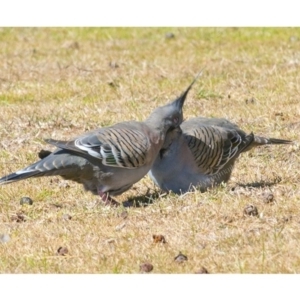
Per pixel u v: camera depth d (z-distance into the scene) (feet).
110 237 39.24
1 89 70.23
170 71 72.79
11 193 46.88
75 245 38.45
